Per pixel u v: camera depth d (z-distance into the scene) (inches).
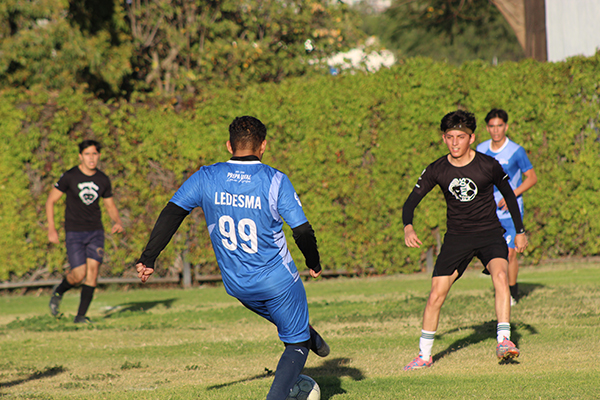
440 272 435.2
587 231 988.6
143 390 391.2
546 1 1269.7
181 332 616.7
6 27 1258.0
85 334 620.1
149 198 942.4
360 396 350.3
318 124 959.0
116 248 936.3
